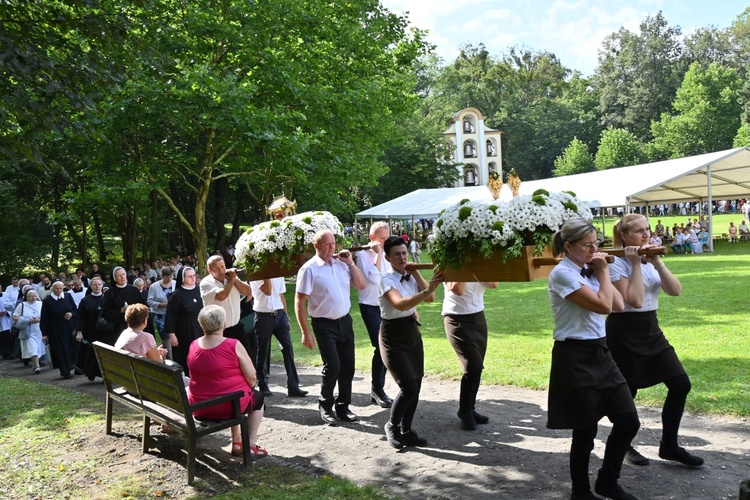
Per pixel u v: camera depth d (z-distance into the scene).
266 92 20.42
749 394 6.06
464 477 4.76
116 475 5.24
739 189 34.12
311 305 6.41
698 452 4.86
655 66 83.81
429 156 55.06
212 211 40.16
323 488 4.65
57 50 8.45
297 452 5.63
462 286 5.78
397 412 5.48
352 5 22.83
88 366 9.81
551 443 5.39
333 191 22.09
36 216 32.47
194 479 5.03
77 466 5.53
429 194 39.91
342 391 6.51
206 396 5.32
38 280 24.45
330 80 21.84
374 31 23.69
